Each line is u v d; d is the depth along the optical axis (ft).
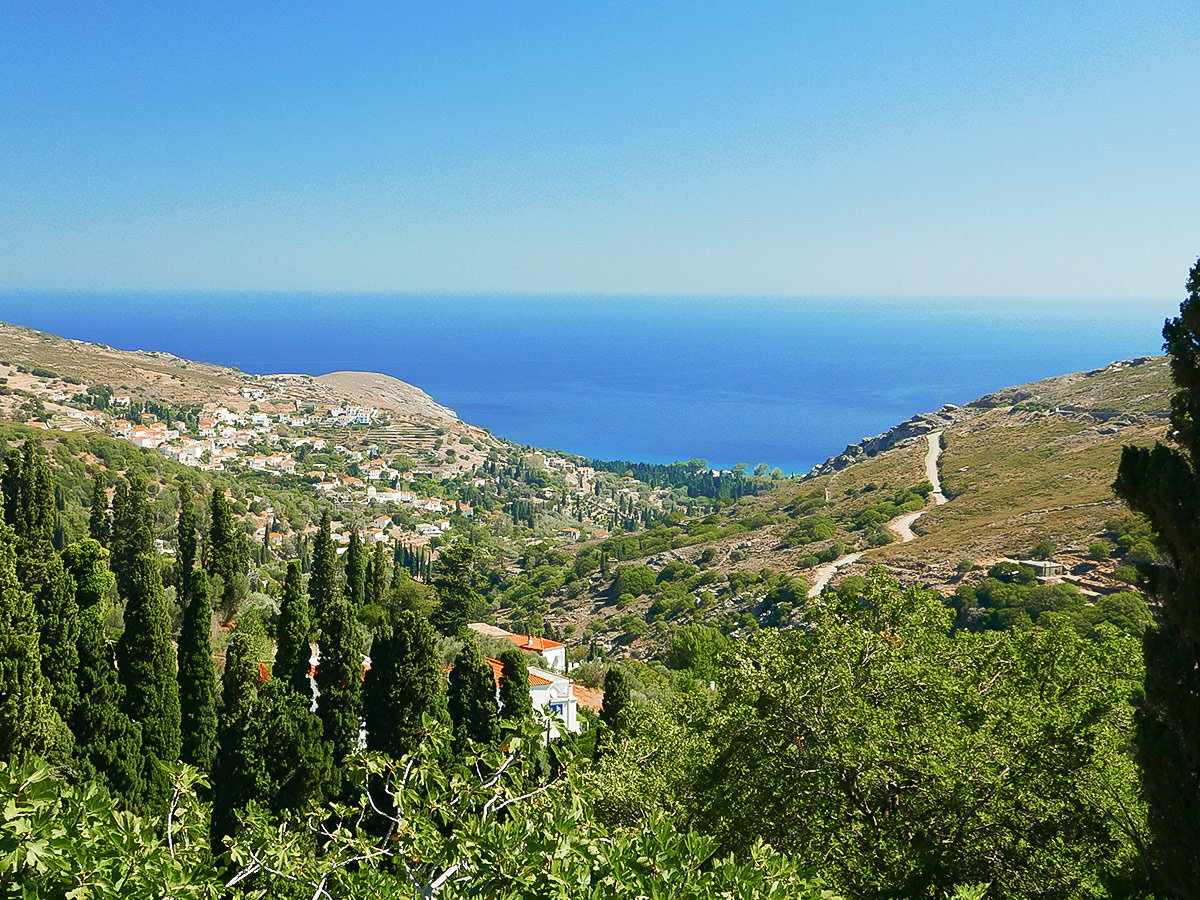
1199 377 39.86
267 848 34.83
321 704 101.45
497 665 168.45
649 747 89.86
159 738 91.86
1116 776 54.39
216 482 542.98
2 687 73.67
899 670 59.26
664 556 461.78
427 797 35.45
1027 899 49.78
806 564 344.49
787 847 53.52
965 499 371.76
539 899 28.71
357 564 211.00
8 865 23.91
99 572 146.41
